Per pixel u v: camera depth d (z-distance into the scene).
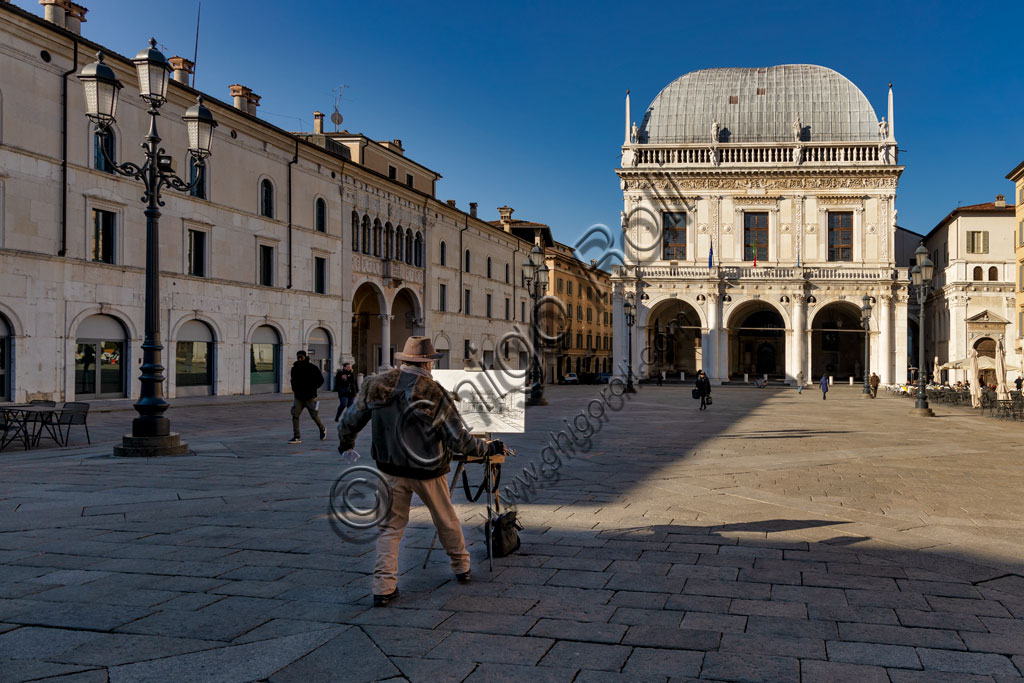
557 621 4.98
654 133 66.62
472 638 4.68
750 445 15.83
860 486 10.43
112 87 13.09
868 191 61.62
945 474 11.66
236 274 35.81
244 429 19.12
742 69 68.31
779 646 4.57
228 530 7.43
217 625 4.88
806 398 42.19
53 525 7.63
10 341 25.61
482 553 6.71
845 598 5.48
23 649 4.47
